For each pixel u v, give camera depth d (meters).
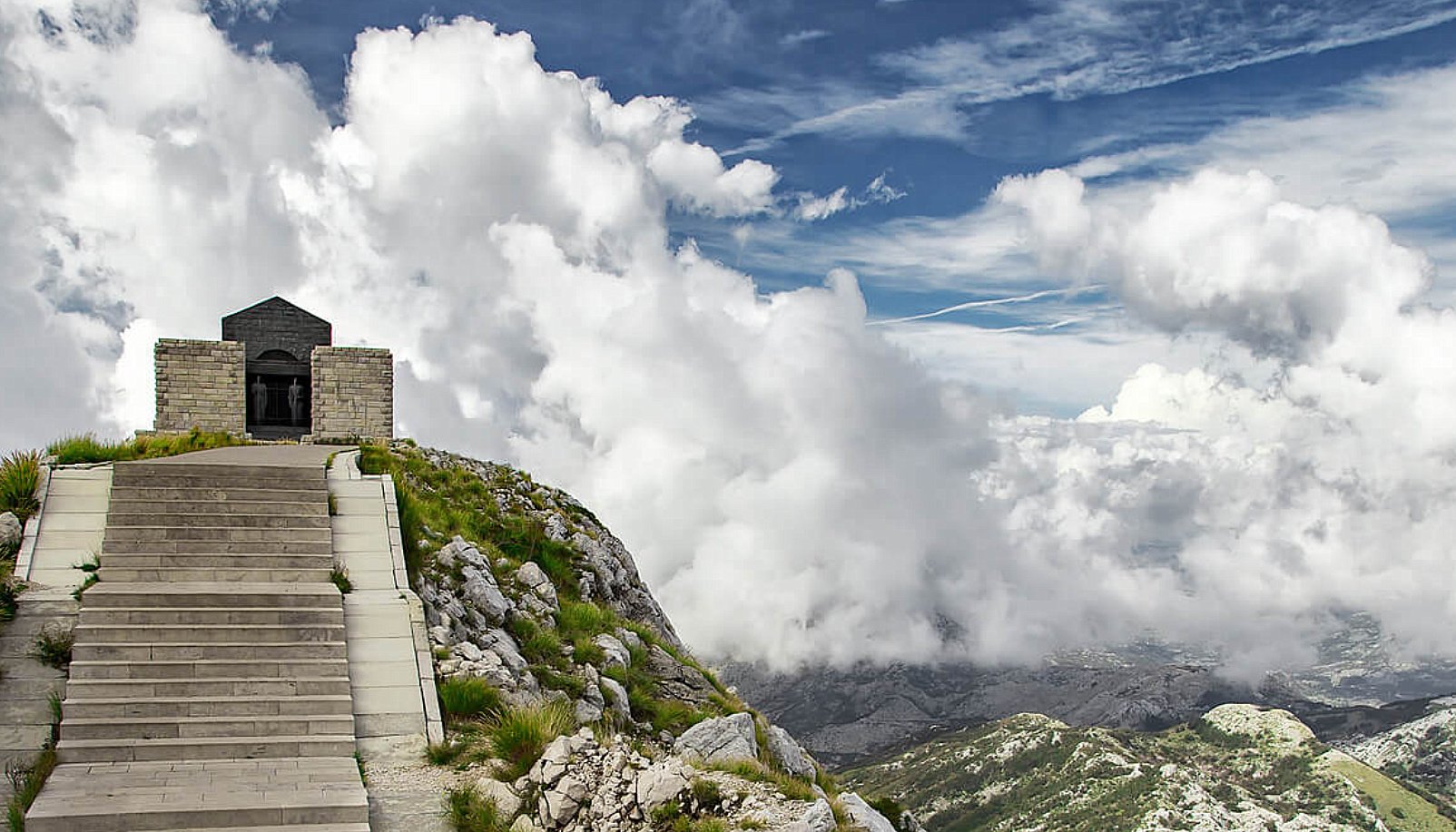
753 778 16.80
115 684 16.89
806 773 23.61
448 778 15.98
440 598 22.77
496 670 19.95
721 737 20.77
